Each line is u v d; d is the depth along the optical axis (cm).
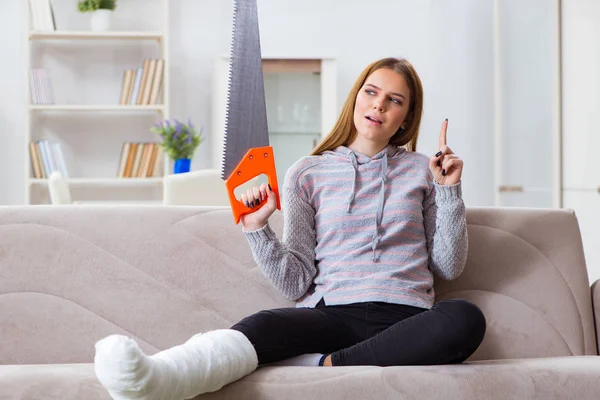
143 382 119
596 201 405
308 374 142
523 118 499
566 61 434
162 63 567
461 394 138
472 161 591
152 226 192
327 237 183
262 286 190
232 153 168
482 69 591
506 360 161
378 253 179
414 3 598
